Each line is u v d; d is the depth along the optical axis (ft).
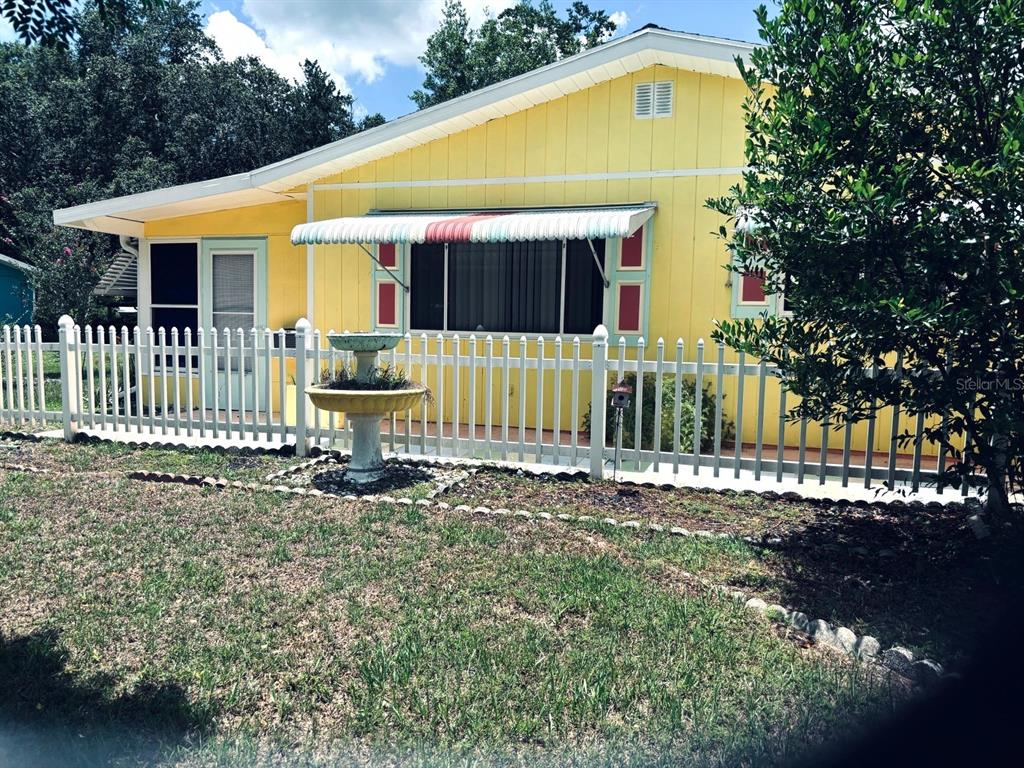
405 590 14.66
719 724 10.14
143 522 18.98
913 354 15.79
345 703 10.74
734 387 29.68
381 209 34.99
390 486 22.95
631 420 27.81
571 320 32.07
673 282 30.66
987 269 13.60
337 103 95.55
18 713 10.43
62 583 15.02
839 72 14.78
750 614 13.75
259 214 38.17
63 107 90.07
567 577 15.35
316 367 27.30
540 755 9.48
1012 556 15.61
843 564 16.66
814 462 23.81
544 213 30.55
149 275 40.50
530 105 32.27
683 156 30.32
